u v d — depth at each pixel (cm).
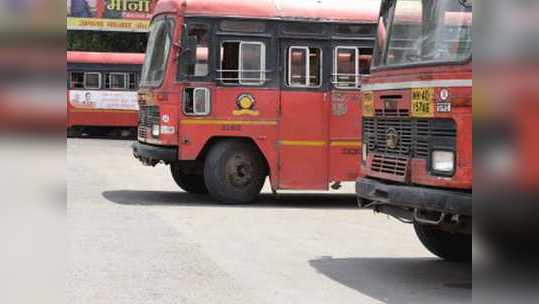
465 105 645
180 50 1262
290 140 1293
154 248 873
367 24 1316
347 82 1310
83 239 912
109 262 789
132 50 3978
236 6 1286
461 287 731
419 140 696
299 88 1297
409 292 708
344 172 1306
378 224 1142
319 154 1300
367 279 759
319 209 1299
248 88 1282
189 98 1267
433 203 664
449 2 690
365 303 661
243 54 1283
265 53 1289
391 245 967
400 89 724
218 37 1276
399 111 726
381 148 760
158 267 774
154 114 1286
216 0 1283
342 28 1311
